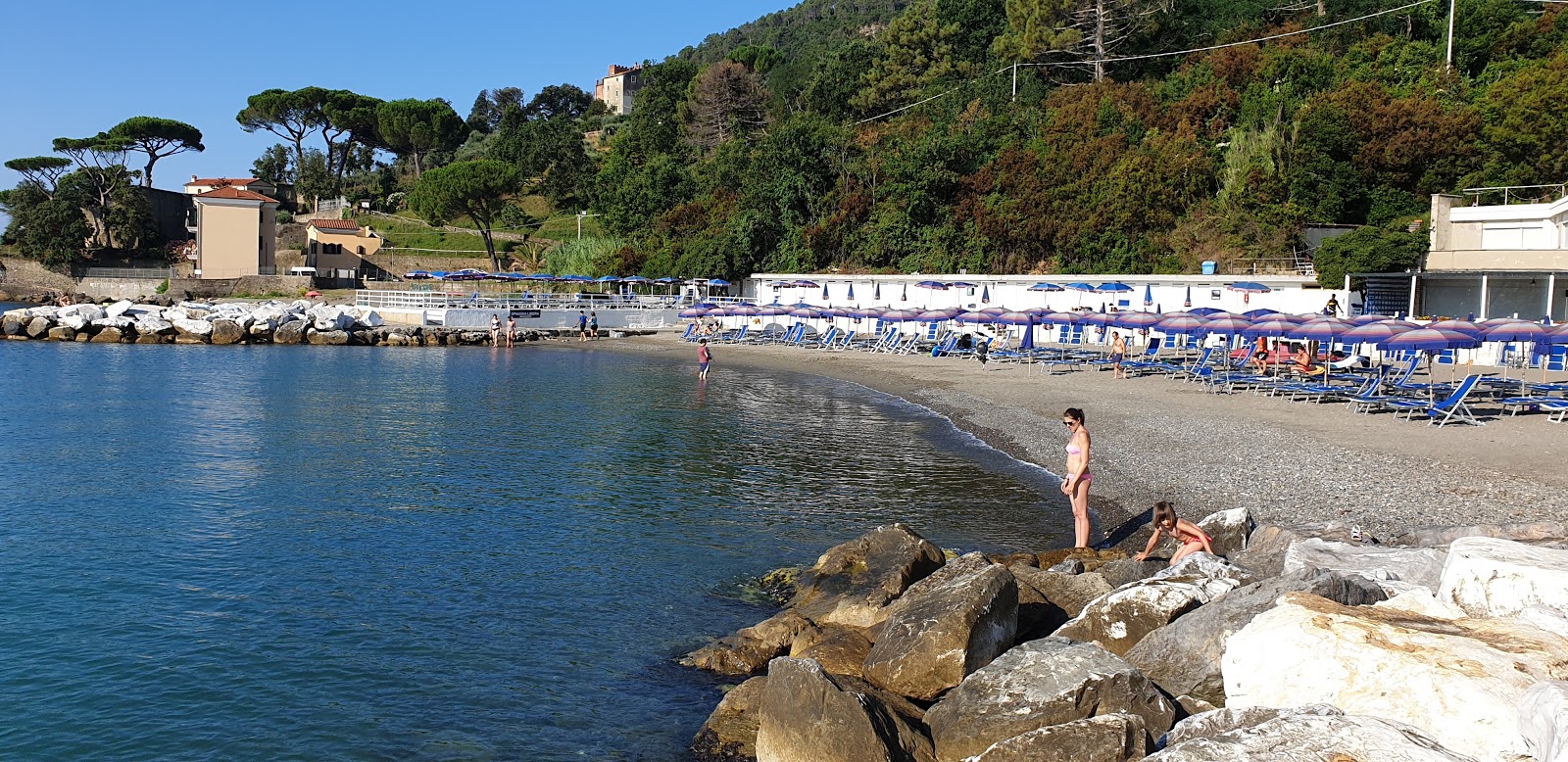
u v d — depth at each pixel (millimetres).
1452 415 22984
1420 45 59719
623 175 102188
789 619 11203
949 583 9883
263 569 14102
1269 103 58750
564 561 14477
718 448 23781
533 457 22531
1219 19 76312
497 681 10406
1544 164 47844
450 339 60062
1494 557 7816
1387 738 5793
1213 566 10305
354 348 56969
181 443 24281
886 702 8344
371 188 122250
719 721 9109
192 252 98625
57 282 93062
